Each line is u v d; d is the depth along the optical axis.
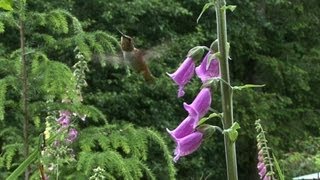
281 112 16.64
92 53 4.35
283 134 16.72
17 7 3.80
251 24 16.45
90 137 4.00
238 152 16.33
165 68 13.14
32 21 3.94
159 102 13.24
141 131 4.16
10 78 3.87
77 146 4.07
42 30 5.08
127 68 4.61
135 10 12.91
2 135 4.31
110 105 12.55
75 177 3.77
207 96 2.44
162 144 4.20
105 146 3.99
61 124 3.91
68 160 3.80
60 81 3.84
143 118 13.05
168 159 4.18
